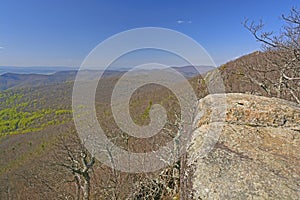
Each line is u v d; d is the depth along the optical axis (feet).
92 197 26.76
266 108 12.00
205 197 6.97
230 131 10.64
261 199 6.54
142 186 18.62
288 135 10.59
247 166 8.02
